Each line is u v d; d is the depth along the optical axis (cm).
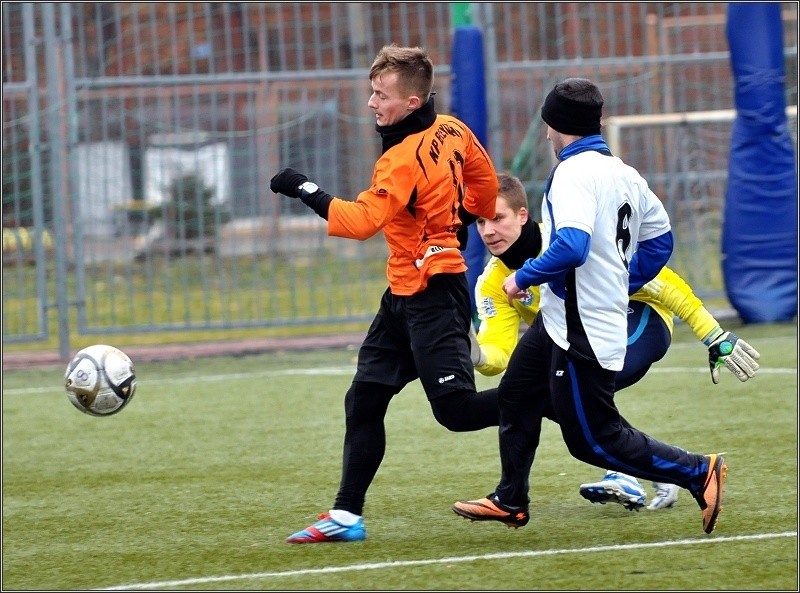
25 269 4106
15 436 2717
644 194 1661
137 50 4106
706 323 1777
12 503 2083
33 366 3838
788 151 3934
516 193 1827
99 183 4072
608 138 4303
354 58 4419
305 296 4397
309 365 3638
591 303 1580
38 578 1603
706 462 1625
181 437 2652
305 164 4197
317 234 4228
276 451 2475
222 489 2150
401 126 1658
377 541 1730
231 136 4128
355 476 1731
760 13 3856
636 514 1858
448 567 1559
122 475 2295
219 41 4494
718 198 4378
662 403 2797
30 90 3847
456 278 1703
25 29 3838
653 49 4622
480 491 2062
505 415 1680
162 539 1805
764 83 3872
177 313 4369
